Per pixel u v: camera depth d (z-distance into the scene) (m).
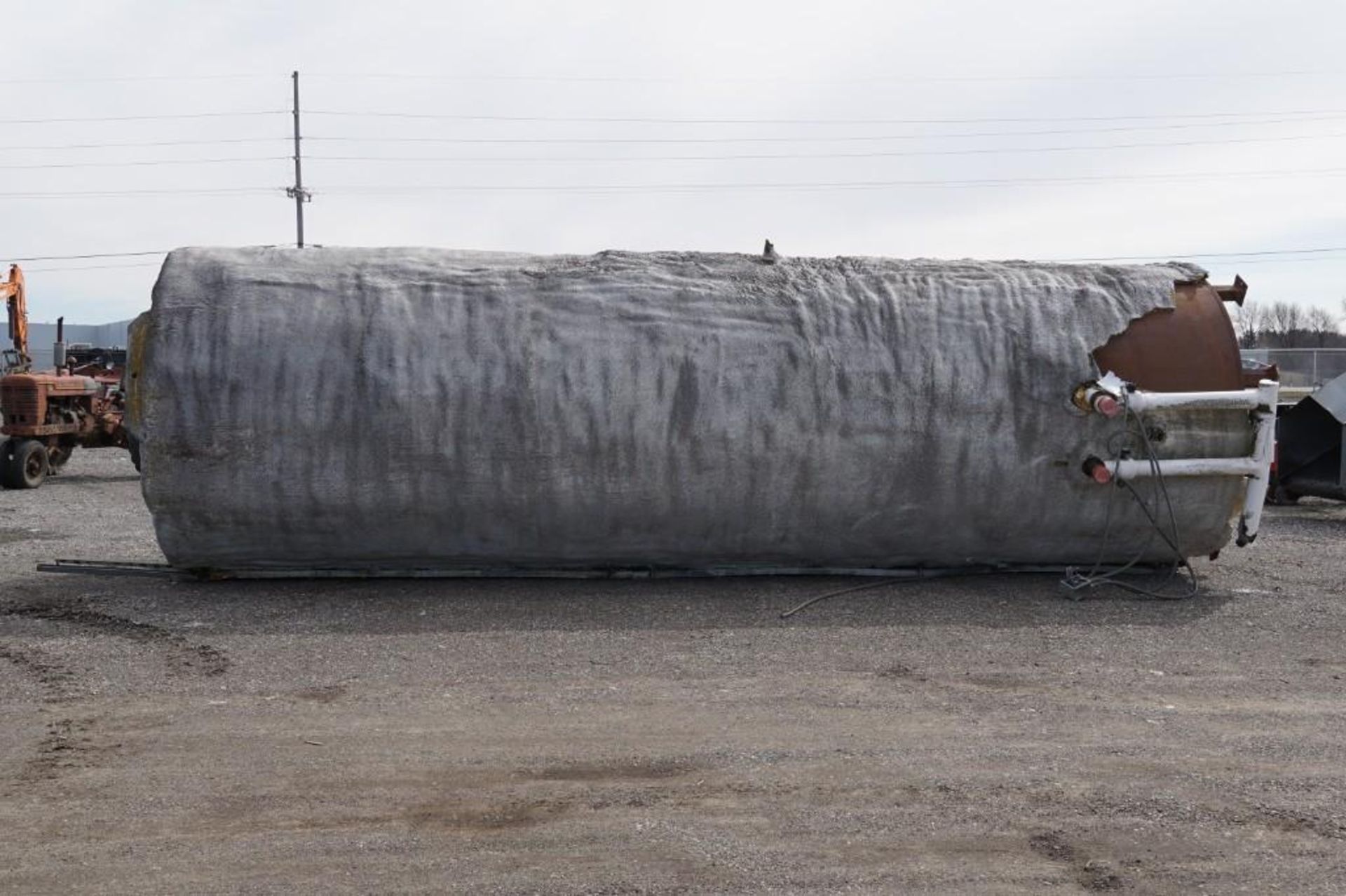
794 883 4.68
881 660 7.93
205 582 10.34
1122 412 9.66
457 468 9.56
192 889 4.61
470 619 9.02
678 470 9.66
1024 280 10.36
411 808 5.39
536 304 9.89
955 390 9.76
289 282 9.95
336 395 9.54
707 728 6.50
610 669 7.69
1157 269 10.67
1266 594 10.19
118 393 23.61
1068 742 6.31
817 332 9.87
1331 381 17.08
